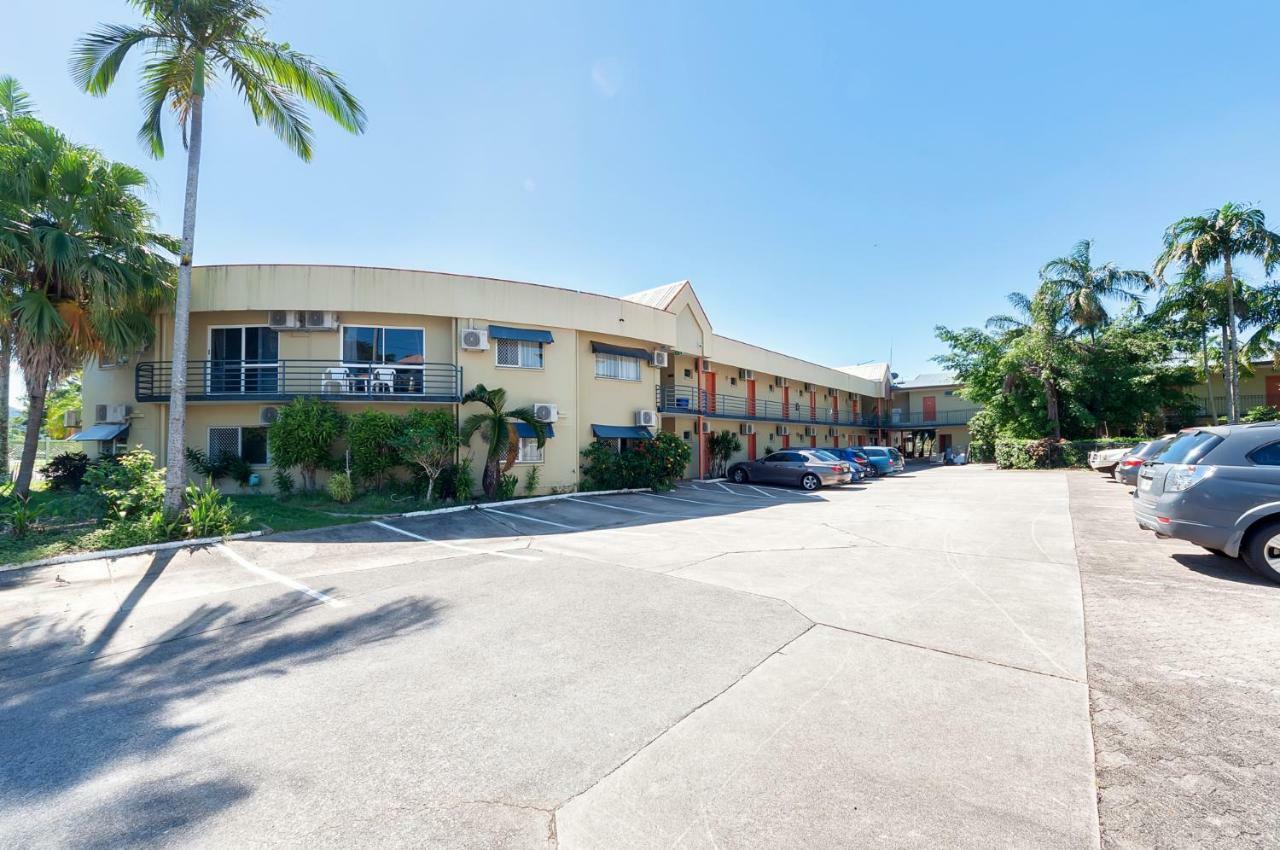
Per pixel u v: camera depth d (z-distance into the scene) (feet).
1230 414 78.07
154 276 42.98
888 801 8.97
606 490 60.44
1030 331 101.71
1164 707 11.91
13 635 17.94
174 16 34.24
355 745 11.05
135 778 10.03
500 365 55.01
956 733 11.02
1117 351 98.58
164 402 49.44
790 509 48.01
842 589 21.70
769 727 11.42
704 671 14.26
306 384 49.83
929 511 45.34
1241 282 83.05
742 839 8.19
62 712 12.71
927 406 158.92
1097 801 8.87
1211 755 10.11
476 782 9.74
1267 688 12.67
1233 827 8.21
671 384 80.43
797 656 15.11
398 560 27.81
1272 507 20.27
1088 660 14.40
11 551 27.71
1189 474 22.13
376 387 50.75
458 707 12.59
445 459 47.09
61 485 52.03
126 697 13.47
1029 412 104.22
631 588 22.25
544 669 14.61
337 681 14.14
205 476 48.75
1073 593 20.36
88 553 27.61
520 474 55.16
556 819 8.73
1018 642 15.75
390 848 8.14
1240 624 16.70
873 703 12.35
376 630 17.98
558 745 10.91
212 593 22.38
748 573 24.50
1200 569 23.20
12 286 38.06
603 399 64.59
